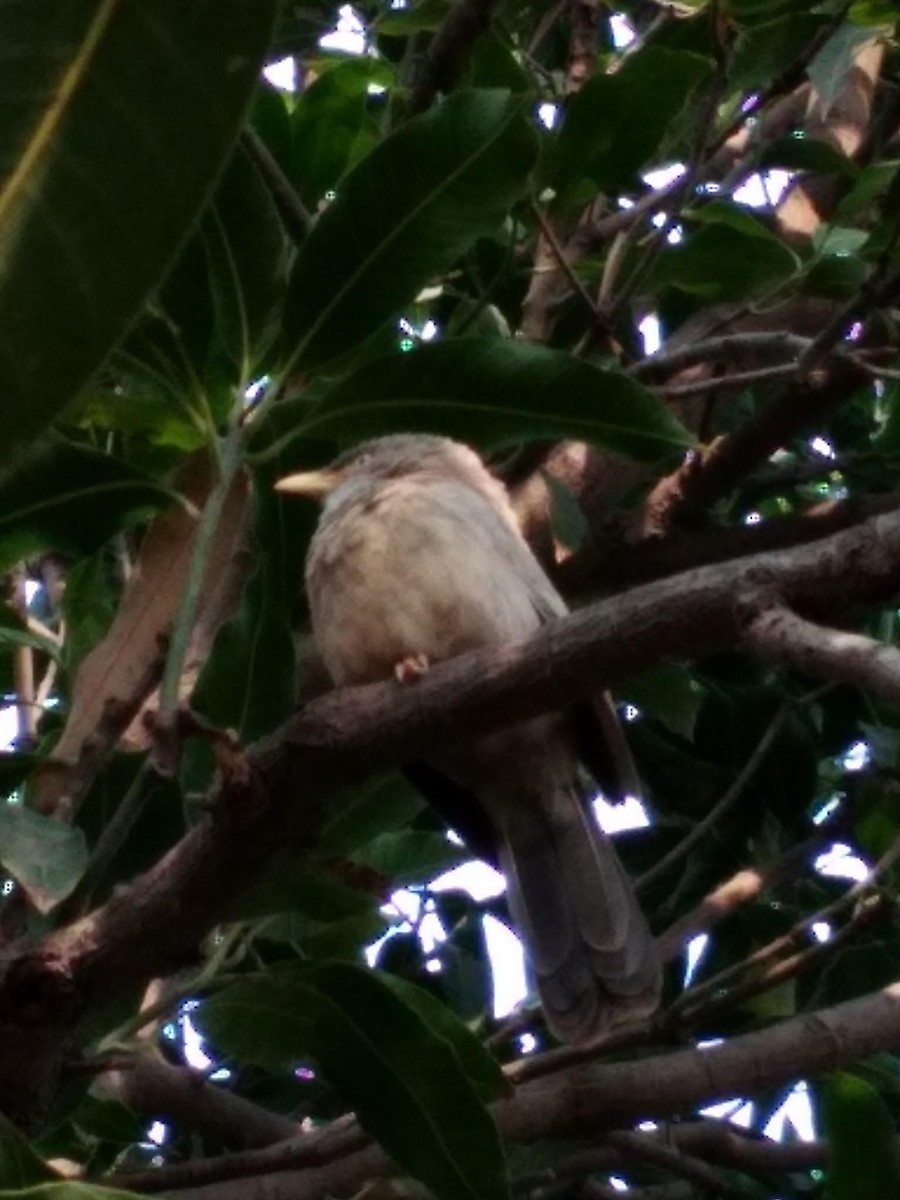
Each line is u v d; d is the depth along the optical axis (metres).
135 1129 3.37
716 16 3.20
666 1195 3.78
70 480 2.67
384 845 3.32
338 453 3.60
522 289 3.93
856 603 1.97
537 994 3.10
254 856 2.28
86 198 0.91
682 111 3.38
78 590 3.38
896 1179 2.88
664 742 4.15
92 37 0.89
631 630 2.08
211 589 2.89
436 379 2.64
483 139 2.40
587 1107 3.14
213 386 2.76
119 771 2.77
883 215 3.52
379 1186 3.03
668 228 3.30
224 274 2.53
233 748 2.23
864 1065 3.77
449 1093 2.60
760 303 3.65
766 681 4.18
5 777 2.55
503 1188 2.58
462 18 3.31
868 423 4.52
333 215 2.43
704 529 3.78
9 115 0.90
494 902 4.21
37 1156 1.87
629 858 4.14
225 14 0.89
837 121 4.20
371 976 2.63
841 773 4.41
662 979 3.10
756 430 3.63
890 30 3.72
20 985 2.29
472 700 2.19
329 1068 2.67
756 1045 3.19
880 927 3.79
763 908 3.96
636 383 2.65
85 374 0.91
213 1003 2.68
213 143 0.90
